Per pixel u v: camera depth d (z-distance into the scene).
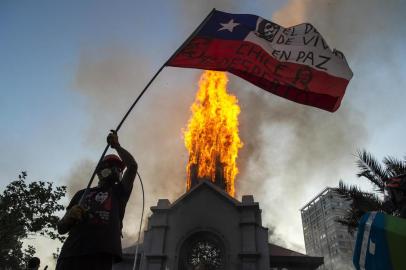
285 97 6.54
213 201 37.72
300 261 35.78
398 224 2.37
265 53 6.76
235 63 6.61
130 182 3.82
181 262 34.00
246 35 6.91
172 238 35.59
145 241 36.12
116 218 3.46
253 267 32.44
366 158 18.08
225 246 34.34
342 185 18.20
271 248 38.91
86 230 3.23
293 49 6.82
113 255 3.19
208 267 33.28
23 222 25.17
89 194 3.64
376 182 17.48
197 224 36.12
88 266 3.08
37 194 25.61
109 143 4.00
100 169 3.87
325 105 6.41
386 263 2.27
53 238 26.08
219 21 7.07
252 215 36.12
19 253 27.38
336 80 6.43
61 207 26.80
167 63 5.56
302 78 6.50
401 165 16.78
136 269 35.47
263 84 6.59
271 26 7.08
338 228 109.12
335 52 6.67
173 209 37.75
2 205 24.81
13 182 25.81
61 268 3.09
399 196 3.43
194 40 6.78
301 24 7.07
